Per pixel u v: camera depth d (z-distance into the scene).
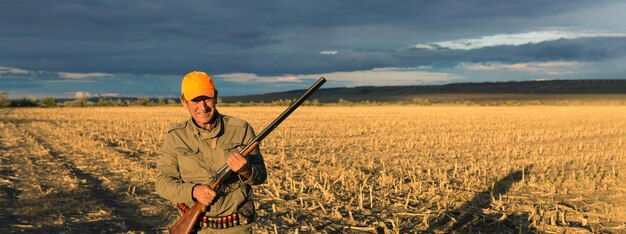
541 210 6.96
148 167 10.26
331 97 140.12
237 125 3.27
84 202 7.31
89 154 12.34
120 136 17.16
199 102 3.06
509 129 22.20
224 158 3.20
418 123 25.66
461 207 7.21
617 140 17.91
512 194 8.13
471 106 63.03
